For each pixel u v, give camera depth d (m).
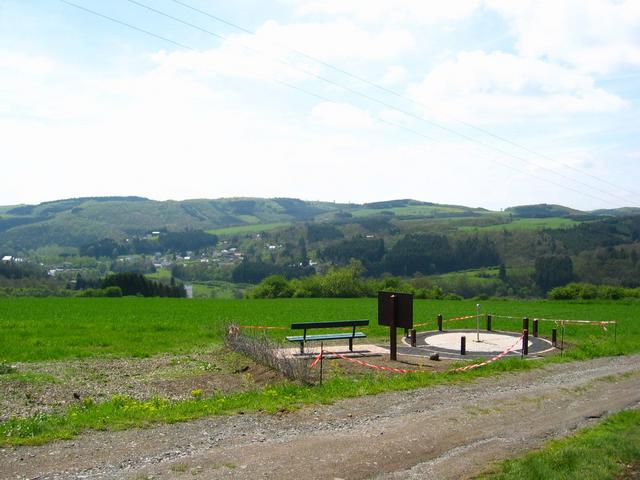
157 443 9.97
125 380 17.97
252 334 24.69
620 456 10.19
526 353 23.34
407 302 20.86
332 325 22.39
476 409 13.30
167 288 107.31
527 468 9.16
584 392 15.84
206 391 16.52
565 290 74.88
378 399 14.06
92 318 38.62
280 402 13.39
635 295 72.62
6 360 20.50
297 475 8.57
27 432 10.40
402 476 8.80
